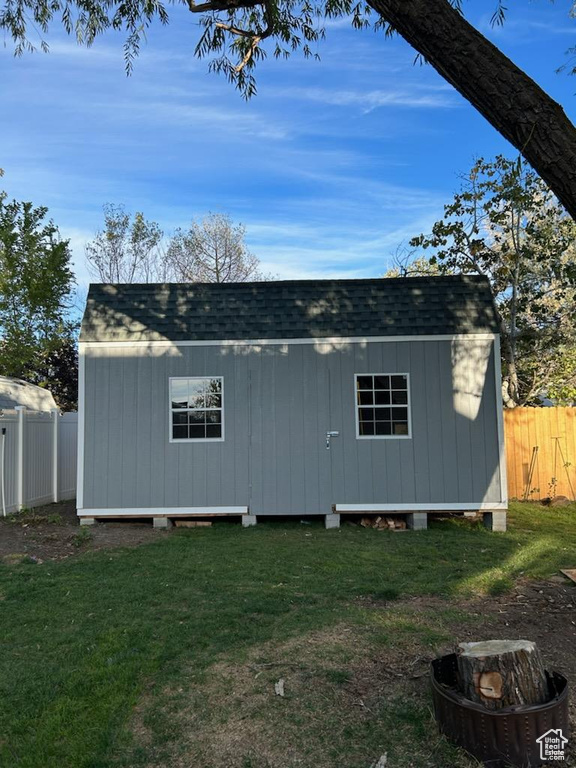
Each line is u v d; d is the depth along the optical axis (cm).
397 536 965
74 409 2462
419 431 1051
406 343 1064
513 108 337
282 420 1057
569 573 692
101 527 1016
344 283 1145
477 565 754
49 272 1816
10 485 1114
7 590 635
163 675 429
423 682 406
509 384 1553
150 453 1048
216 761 329
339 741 344
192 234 3019
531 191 1461
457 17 352
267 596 612
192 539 928
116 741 346
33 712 377
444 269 1581
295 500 1047
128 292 1124
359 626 517
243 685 411
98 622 536
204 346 1065
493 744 314
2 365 1855
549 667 424
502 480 1038
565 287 1467
